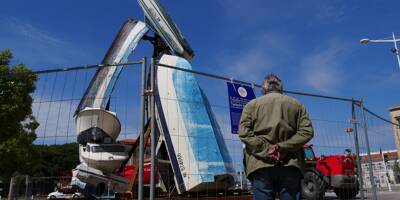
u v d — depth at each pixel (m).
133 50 16.98
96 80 15.62
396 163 48.47
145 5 17.91
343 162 15.63
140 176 6.09
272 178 2.97
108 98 15.22
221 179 12.02
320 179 13.66
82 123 14.68
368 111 9.48
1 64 19.94
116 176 13.89
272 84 3.34
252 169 3.01
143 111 6.33
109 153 14.39
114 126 14.84
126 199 11.27
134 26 17.88
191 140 12.31
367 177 12.37
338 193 16.12
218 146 12.60
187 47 17.27
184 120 12.52
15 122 19.72
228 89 7.40
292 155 2.99
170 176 12.73
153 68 6.55
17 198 9.51
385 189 27.41
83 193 13.24
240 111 7.45
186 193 11.88
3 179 15.91
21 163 20.67
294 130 3.08
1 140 19.84
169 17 17.41
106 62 16.75
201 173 11.82
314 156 16.02
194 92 13.17
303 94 8.28
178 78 13.10
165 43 17.80
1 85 19.12
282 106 3.11
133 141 15.15
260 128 3.08
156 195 12.06
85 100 15.37
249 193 12.25
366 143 8.99
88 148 14.39
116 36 17.72
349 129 8.88
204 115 12.98
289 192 2.91
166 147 12.40
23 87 19.48
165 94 12.66
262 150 3.01
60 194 11.55
